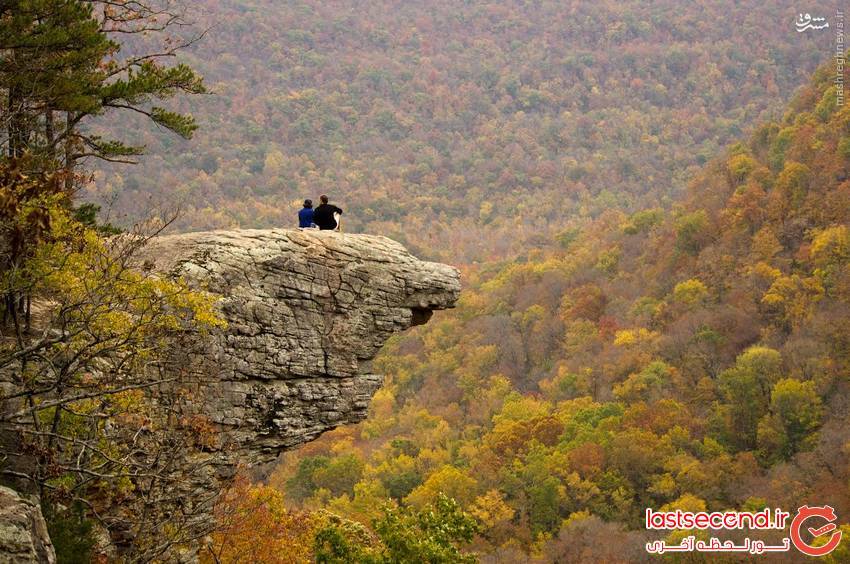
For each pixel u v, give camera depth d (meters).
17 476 16.11
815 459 83.50
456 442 105.56
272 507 23.39
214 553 20.22
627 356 115.88
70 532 15.73
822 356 100.12
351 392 22.17
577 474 88.00
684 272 134.75
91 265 17.06
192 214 151.50
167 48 23.39
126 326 17.42
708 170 160.50
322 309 21.98
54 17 20.39
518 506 85.44
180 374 19.03
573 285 148.00
